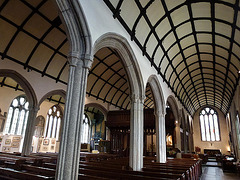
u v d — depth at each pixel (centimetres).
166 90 1511
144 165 942
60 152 523
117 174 566
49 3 948
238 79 1477
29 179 491
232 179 1207
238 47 1163
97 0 720
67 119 550
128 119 1867
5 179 535
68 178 505
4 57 1048
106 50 1394
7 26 977
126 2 845
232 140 2478
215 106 3359
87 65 610
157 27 1076
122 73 1744
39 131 2125
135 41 989
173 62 1496
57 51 1241
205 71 1881
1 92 1778
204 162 2434
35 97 1233
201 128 3409
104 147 2080
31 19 1003
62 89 1420
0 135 1684
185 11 1058
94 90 1723
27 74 1180
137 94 1016
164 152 1280
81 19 615
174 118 1847
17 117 1978
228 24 1047
